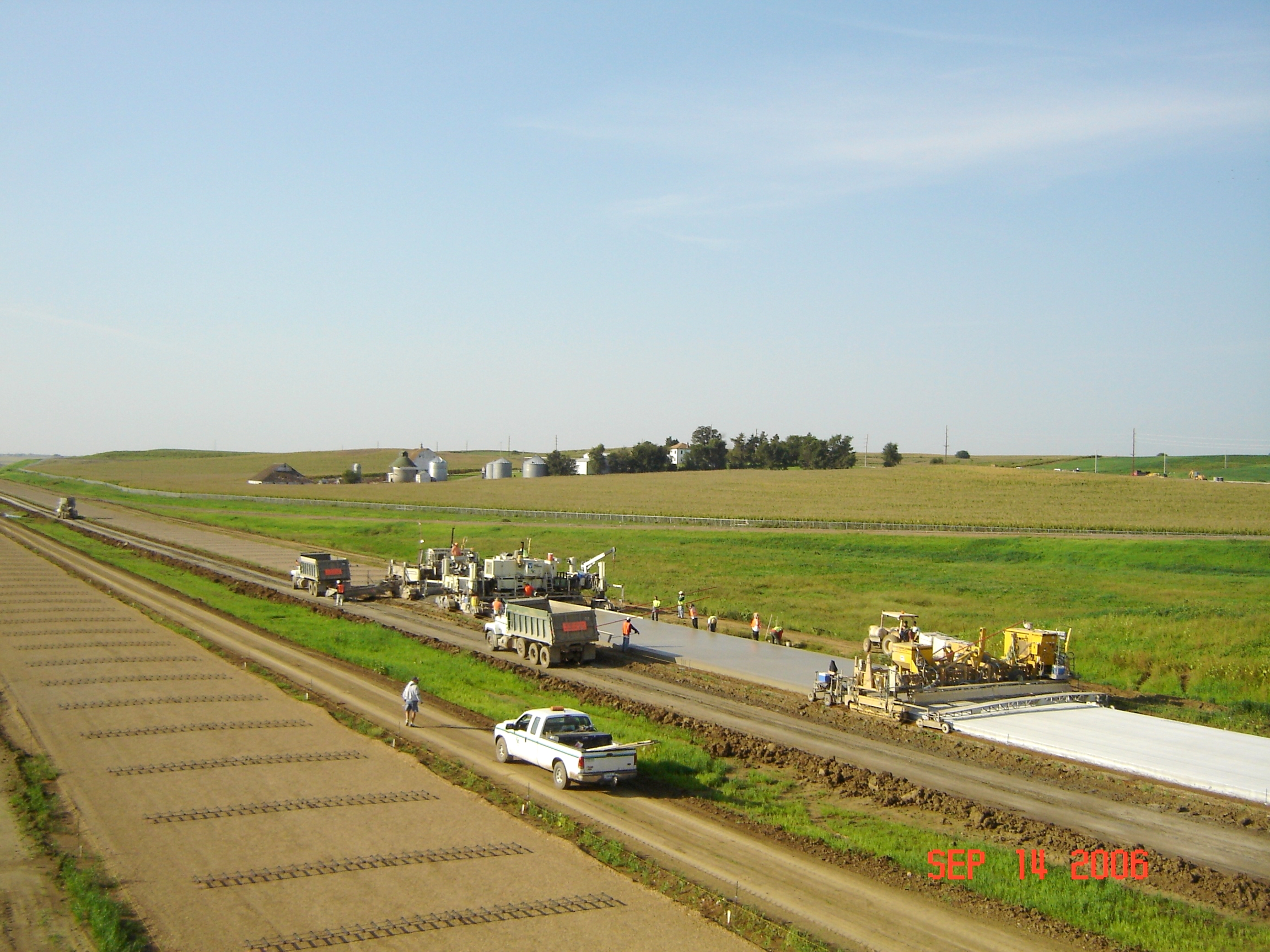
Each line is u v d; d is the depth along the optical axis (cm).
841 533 9831
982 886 1833
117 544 9694
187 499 17725
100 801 2292
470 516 13150
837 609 6009
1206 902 1808
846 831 2156
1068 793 2450
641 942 1603
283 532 11681
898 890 1833
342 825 2150
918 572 7638
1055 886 1825
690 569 7969
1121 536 9419
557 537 10162
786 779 2577
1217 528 9981
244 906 1723
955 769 2664
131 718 3103
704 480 18675
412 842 2052
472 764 2678
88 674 3772
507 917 1691
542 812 2245
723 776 2581
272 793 2370
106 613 5388
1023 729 2952
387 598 6450
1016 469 17638
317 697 3478
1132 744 2761
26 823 2114
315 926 1645
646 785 2498
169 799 2312
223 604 5912
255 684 3672
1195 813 2303
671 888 1825
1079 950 1602
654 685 3828
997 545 8794
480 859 1958
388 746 2822
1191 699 3631
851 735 3050
